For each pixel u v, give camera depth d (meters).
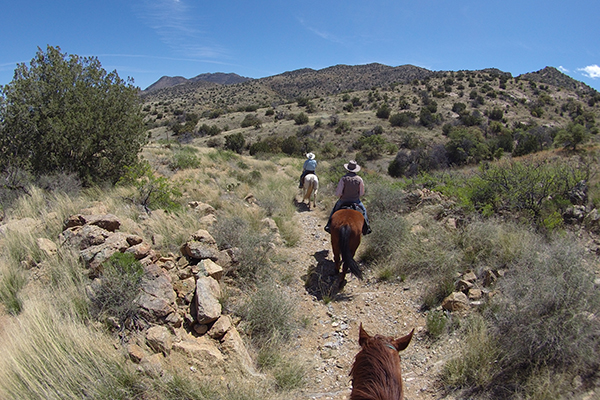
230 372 3.83
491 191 8.13
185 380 3.43
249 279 6.05
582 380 3.40
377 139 50.28
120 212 7.29
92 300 4.18
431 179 10.99
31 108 9.05
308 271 6.96
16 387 3.12
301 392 3.91
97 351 3.55
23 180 8.27
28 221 6.20
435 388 3.83
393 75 178.38
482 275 5.70
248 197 11.10
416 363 4.35
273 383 3.95
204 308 4.32
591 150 25.08
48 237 5.75
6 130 8.78
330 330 5.23
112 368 3.39
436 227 7.35
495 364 3.84
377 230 7.45
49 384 3.21
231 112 96.00
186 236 6.46
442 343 4.56
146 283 4.45
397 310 5.59
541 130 49.19
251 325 4.92
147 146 19.11
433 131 63.88
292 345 4.81
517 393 3.41
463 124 67.56
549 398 3.23
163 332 3.91
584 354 3.49
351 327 5.29
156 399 3.26
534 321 3.82
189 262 5.64
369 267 7.14
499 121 73.50
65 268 4.71
